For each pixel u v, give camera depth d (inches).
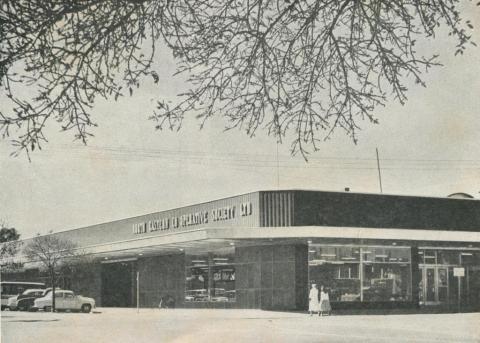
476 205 1670.8
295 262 1393.9
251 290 1472.7
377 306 1421.0
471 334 845.8
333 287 1397.6
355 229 1397.6
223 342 786.2
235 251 1534.2
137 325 1093.1
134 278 1977.1
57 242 2128.4
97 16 254.5
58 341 842.8
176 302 1729.8
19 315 1471.5
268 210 1497.3
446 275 1503.4
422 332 875.4
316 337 818.8
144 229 1987.0
